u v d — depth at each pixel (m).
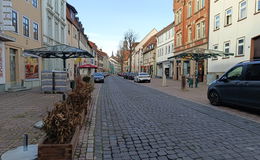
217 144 4.34
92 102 10.29
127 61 114.75
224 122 6.18
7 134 4.93
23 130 5.23
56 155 3.16
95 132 5.26
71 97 5.73
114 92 15.55
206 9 24.03
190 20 29.08
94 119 6.64
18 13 16.12
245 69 7.55
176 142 4.48
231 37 19.44
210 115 7.17
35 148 3.92
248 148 4.11
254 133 5.09
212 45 22.91
